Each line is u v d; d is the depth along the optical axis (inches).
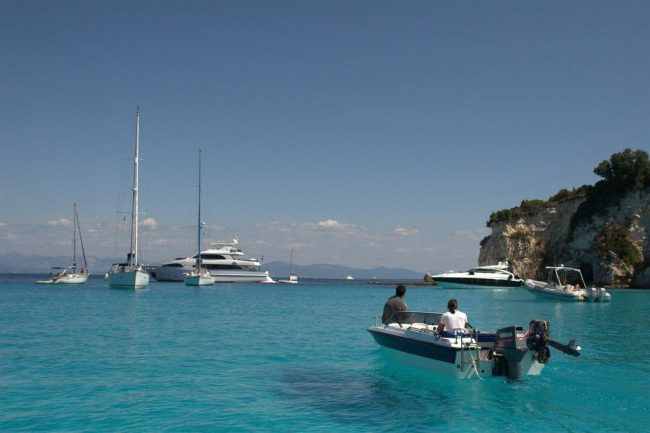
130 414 431.2
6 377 563.5
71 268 3809.1
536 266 4453.7
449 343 530.9
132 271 2672.2
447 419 428.1
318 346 810.2
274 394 505.0
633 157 3964.1
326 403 474.3
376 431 396.5
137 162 2719.0
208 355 717.3
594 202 4131.4
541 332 525.0
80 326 1040.8
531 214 4608.8
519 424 416.2
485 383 531.5
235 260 4008.4
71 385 529.0
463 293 3181.6
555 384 543.8
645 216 3870.6
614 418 432.5
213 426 403.9
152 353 725.3
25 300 1897.1
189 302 1883.6
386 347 670.5
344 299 2337.6
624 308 1806.1
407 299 2436.0
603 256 3865.7
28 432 383.9
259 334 953.5
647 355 741.3
